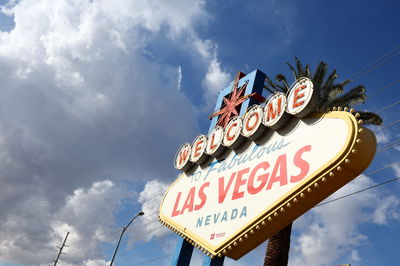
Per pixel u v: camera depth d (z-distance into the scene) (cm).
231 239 1423
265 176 1443
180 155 2141
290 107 1447
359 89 2661
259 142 1611
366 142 1150
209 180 1816
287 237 2136
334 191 1189
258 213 1360
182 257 1972
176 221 1873
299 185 1242
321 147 1256
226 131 1812
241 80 2411
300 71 2881
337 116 1268
